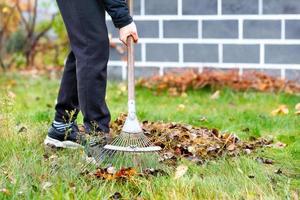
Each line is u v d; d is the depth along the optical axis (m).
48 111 6.68
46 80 9.56
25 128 5.53
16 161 4.64
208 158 4.97
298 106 7.00
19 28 11.16
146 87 8.25
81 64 4.75
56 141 5.11
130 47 4.79
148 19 8.40
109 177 4.43
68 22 4.78
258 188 4.29
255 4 8.09
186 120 6.46
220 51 8.24
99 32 4.73
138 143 4.77
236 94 7.86
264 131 6.13
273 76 8.11
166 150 5.09
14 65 10.87
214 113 6.87
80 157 4.80
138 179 4.41
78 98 4.92
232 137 5.47
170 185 4.34
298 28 8.02
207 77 8.14
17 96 8.35
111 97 7.77
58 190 4.15
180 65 8.38
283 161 5.00
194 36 8.30
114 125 5.64
